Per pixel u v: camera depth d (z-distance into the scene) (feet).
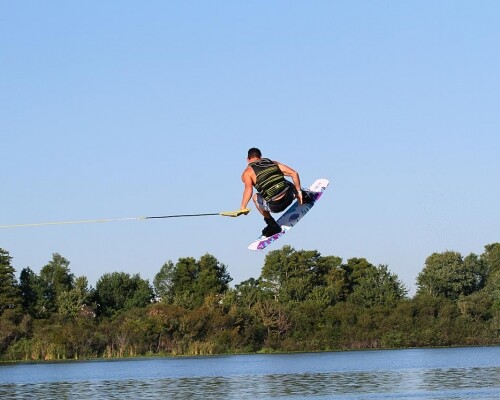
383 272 480.64
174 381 265.13
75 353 389.39
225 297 447.01
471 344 441.27
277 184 94.32
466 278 518.78
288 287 480.23
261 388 235.61
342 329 435.12
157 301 539.70
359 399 203.41
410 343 435.12
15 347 385.09
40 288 491.31
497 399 199.72
